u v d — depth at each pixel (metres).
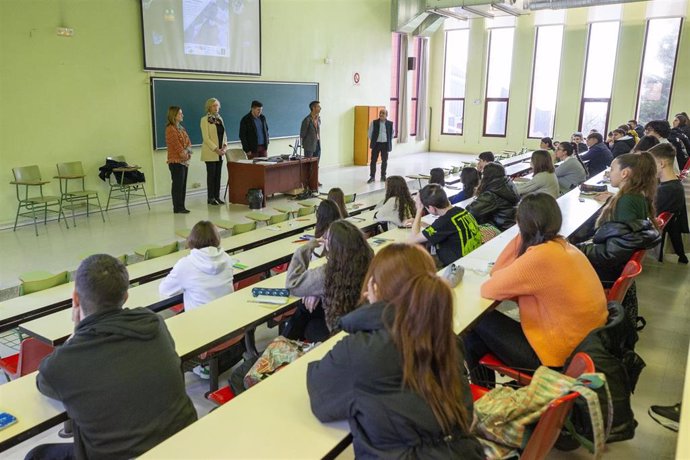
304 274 2.47
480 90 13.84
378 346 1.26
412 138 14.25
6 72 5.96
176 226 6.32
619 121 12.11
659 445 2.37
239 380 2.18
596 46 12.15
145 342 1.58
